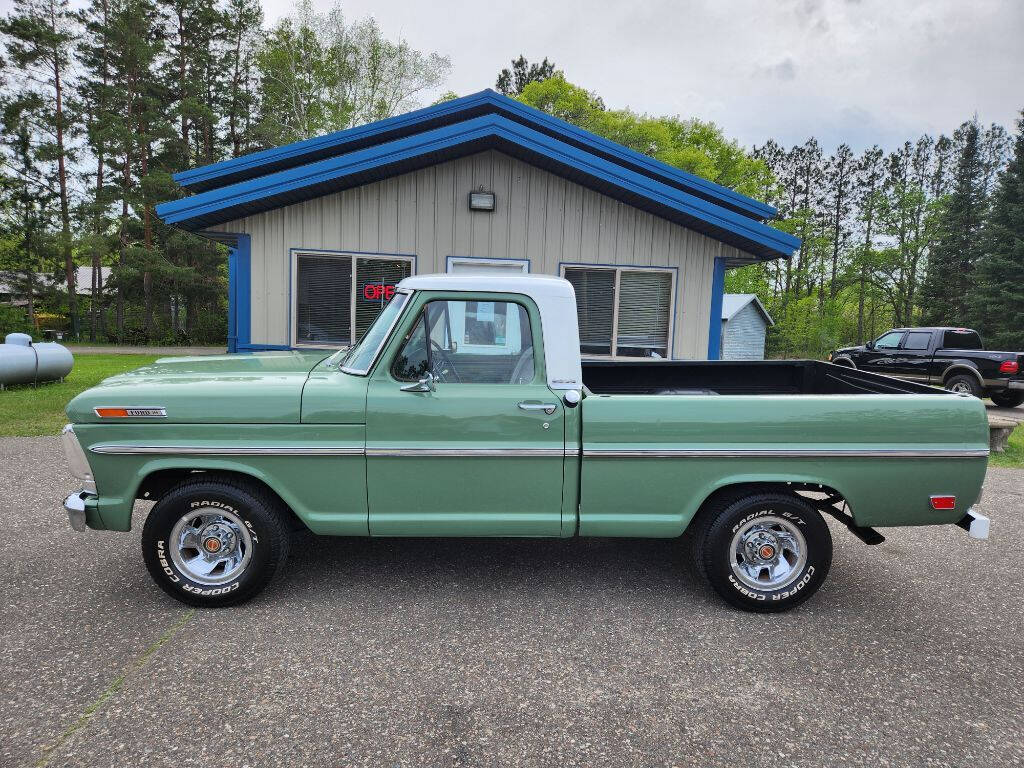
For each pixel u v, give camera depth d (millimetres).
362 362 3555
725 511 3535
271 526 3479
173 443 3377
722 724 2611
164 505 3381
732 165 39625
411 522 3506
